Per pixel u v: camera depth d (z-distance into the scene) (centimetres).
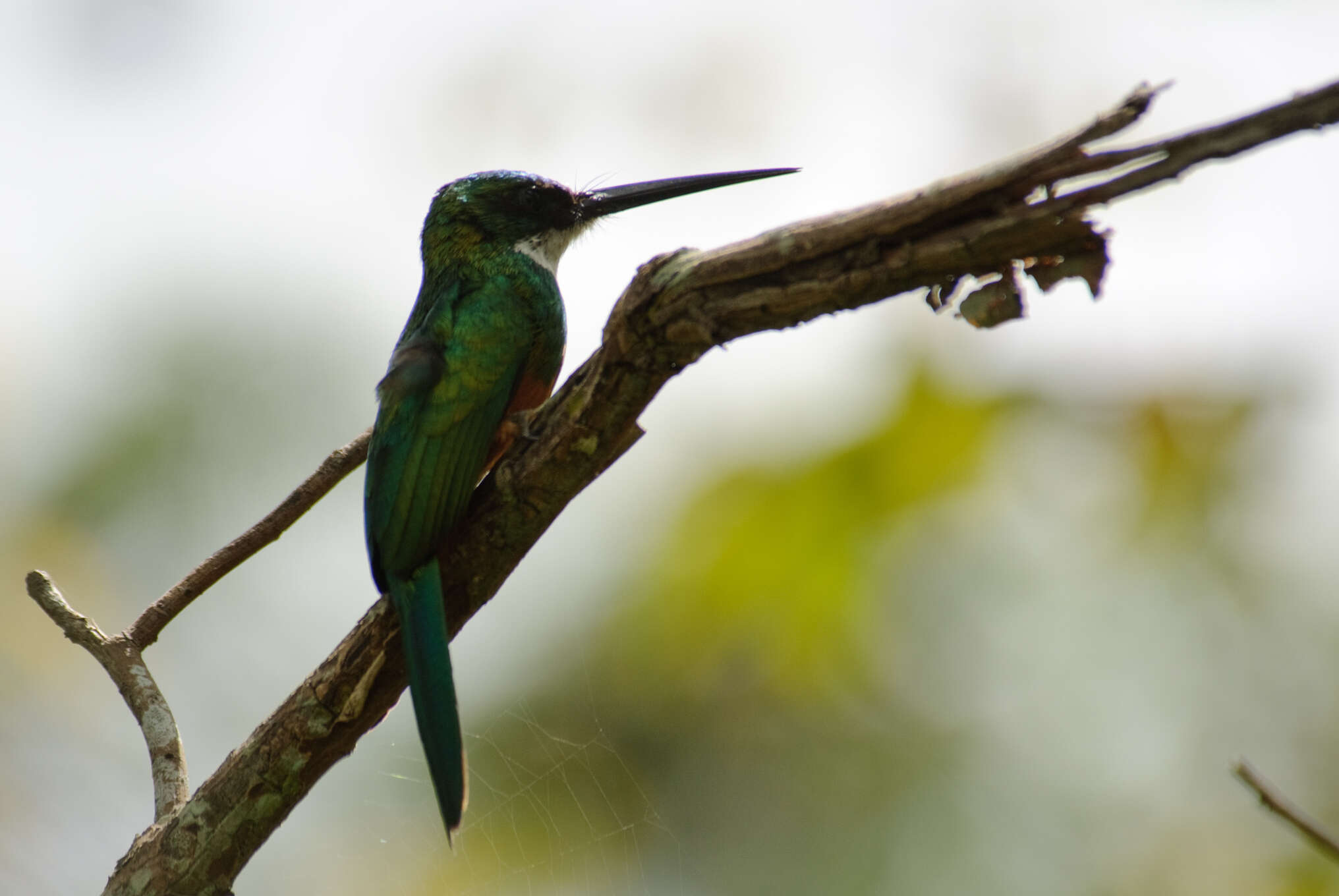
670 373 528
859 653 987
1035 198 452
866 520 956
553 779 1037
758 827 994
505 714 1055
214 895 564
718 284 499
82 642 614
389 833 1077
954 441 938
